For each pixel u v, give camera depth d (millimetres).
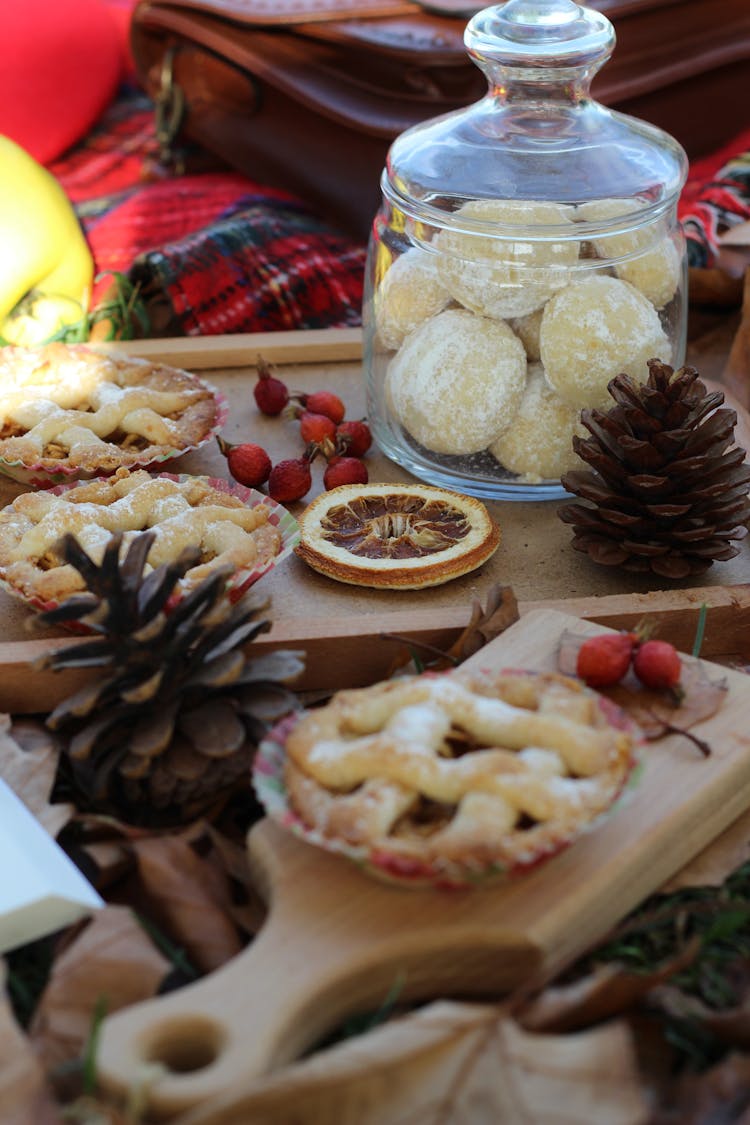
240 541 659
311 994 534
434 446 711
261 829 570
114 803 600
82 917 562
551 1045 516
